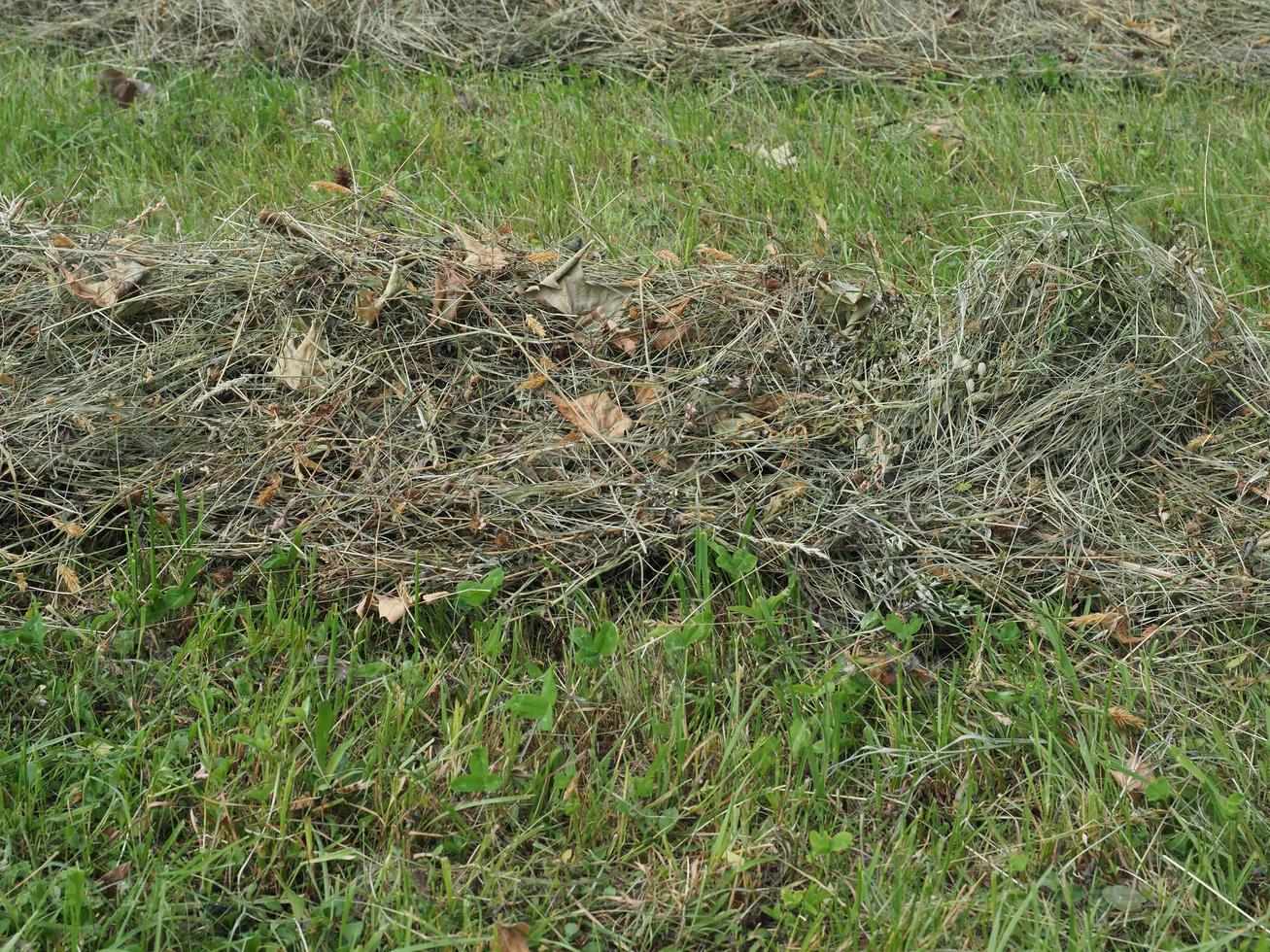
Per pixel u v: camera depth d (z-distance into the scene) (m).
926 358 3.09
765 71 5.72
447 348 3.13
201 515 2.74
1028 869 2.17
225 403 3.05
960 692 2.50
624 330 3.16
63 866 2.15
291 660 2.51
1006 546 2.76
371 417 3.02
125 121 5.04
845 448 2.98
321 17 5.93
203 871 2.11
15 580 2.70
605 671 2.53
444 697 2.44
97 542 2.84
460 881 2.15
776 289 3.31
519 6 6.09
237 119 5.16
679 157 4.72
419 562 2.70
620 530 2.76
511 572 2.72
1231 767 2.33
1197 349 3.11
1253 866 2.17
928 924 2.06
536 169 4.63
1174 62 5.71
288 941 2.04
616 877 2.17
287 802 2.19
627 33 5.93
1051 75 5.59
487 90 5.52
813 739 2.40
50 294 3.19
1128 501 2.93
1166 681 2.53
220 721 2.39
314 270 3.18
